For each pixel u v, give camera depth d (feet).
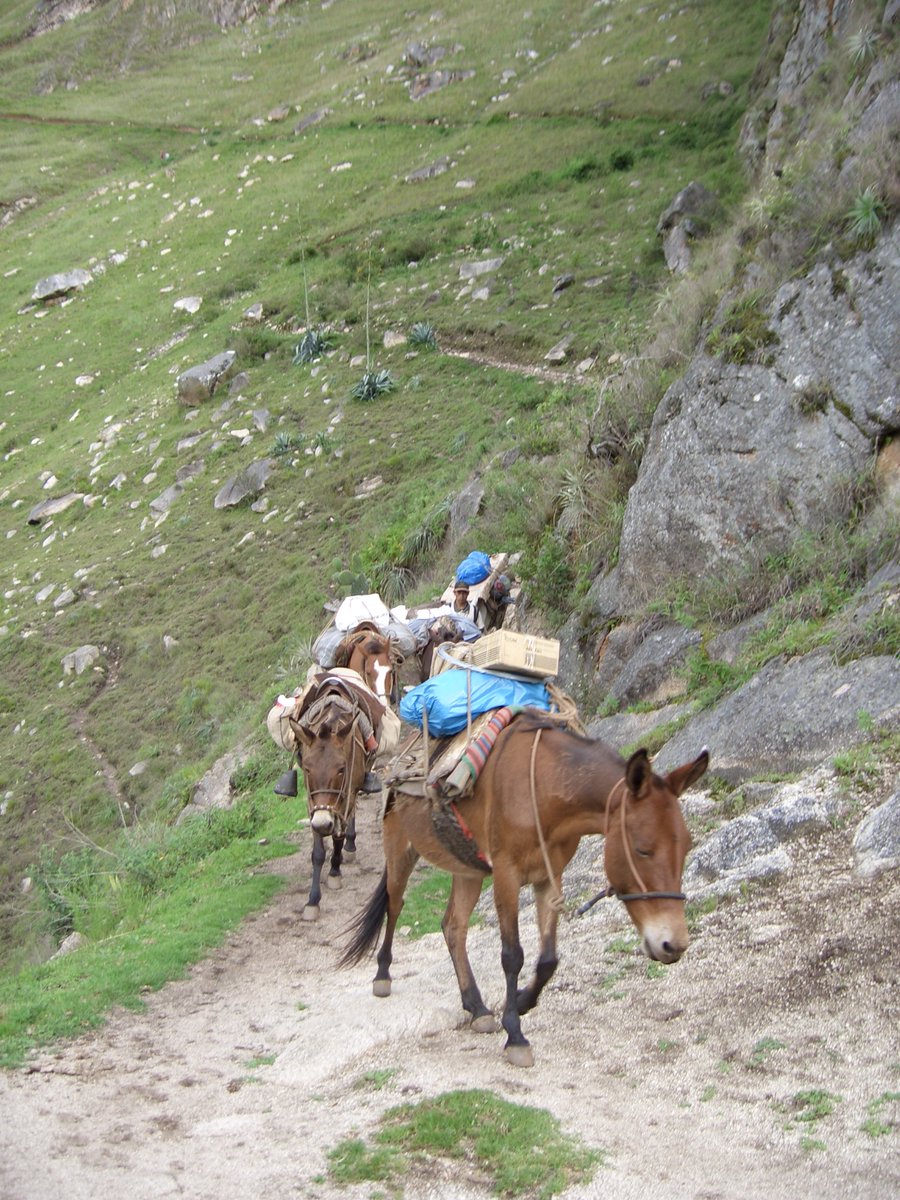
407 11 229.04
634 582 39.47
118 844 51.88
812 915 19.83
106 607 94.38
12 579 105.91
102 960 26.89
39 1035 21.09
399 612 40.50
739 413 36.19
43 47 262.67
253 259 154.40
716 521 36.35
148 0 264.72
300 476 100.01
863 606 27.99
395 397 106.52
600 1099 16.58
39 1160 15.51
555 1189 13.94
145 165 204.95
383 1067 18.53
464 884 20.38
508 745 18.13
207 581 92.27
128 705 82.48
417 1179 14.55
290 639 78.02
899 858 19.99
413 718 20.25
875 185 34.55
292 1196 14.29
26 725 84.74
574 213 133.39
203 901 32.89
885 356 32.73
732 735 27.61
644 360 48.80
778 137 92.63
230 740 67.62
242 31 250.37
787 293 36.04
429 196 152.76
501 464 70.74
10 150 220.23
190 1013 23.21
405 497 87.86
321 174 171.83
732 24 168.25
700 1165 14.35
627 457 46.55
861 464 32.99
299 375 119.34
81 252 176.14
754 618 32.73
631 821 15.31
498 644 19.83
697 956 20.26
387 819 21.61
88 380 142.82
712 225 111.14
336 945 28.09
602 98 161.58
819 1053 16.46
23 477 125.59
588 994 20.43
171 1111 17.63
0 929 65.21
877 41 49.83
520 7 204.23
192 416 121.19
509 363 106.22
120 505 111.34
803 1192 13.37
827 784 23.35
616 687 36.37
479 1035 19.60
